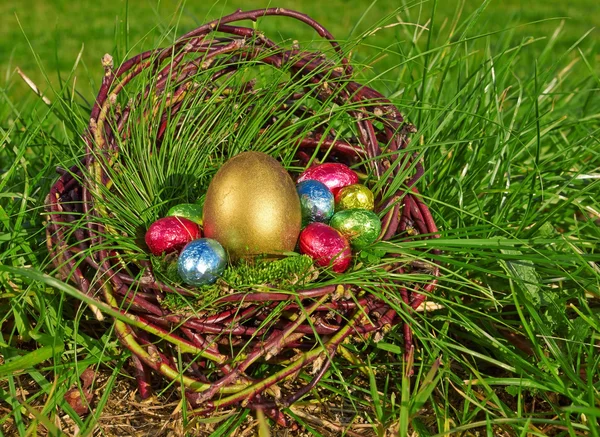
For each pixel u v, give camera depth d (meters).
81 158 0.50
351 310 0.42
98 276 0.42
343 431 0.41
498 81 0.60
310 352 0.39
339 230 0.44
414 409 0.38
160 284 0.40
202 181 0.50
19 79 1.07
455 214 0.52
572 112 0.67
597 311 0.47
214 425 0.41
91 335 0.47
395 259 0.43
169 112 0.49
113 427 0.42
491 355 0.46
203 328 0.39
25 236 0.48
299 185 0.46
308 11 1.55
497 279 0.48
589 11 1.54
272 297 0.40
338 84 0.50
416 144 0.50
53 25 1.43
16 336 0.46
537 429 0.41
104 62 0.46
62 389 0.41
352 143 0.53
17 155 0.50
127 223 0.45
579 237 0.48
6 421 0.42
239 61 0.50
